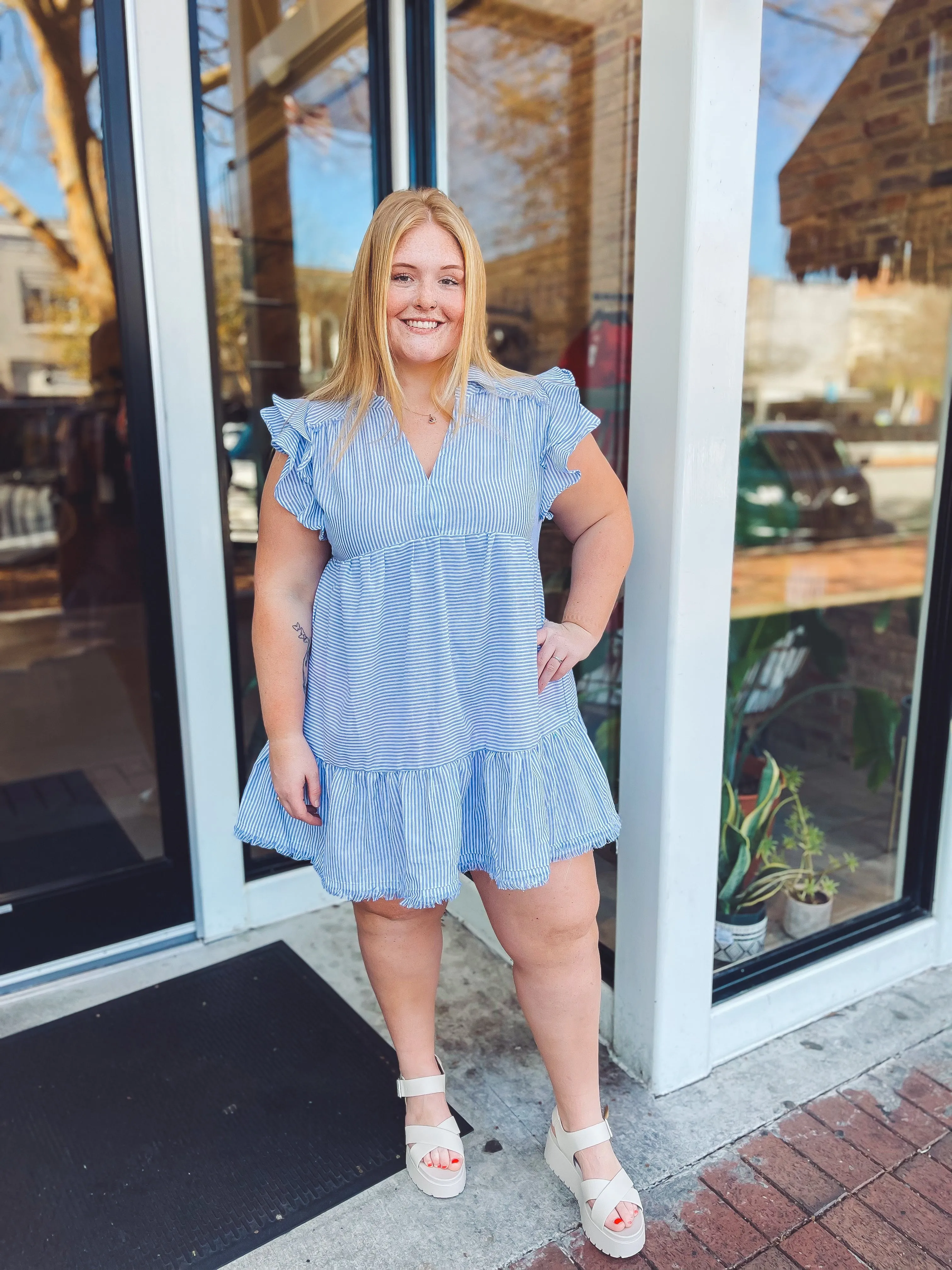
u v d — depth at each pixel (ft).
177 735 7.30
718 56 4.51
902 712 7.48
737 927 6.46
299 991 6.92
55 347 19.31
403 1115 5.65
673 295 4.81
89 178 17.44
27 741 11.93
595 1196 4.65
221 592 7.12
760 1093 5.82
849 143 10.34
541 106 8.16
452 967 7.22
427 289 3.95
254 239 8.16
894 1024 6.53
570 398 4.42
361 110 7.97
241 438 8.43
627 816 5.66
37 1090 5.87
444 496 4.09
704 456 5.00
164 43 6.19
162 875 7.45
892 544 11.11
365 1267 4.60
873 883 7.18
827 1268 4.58
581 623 4.47
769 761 7.22
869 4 8.48
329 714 4.33
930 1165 5.24
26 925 6.97
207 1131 5.52
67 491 15.99
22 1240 4.76
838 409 12.42
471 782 4.42
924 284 10.97
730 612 5.37
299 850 4.71
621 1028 6.03
